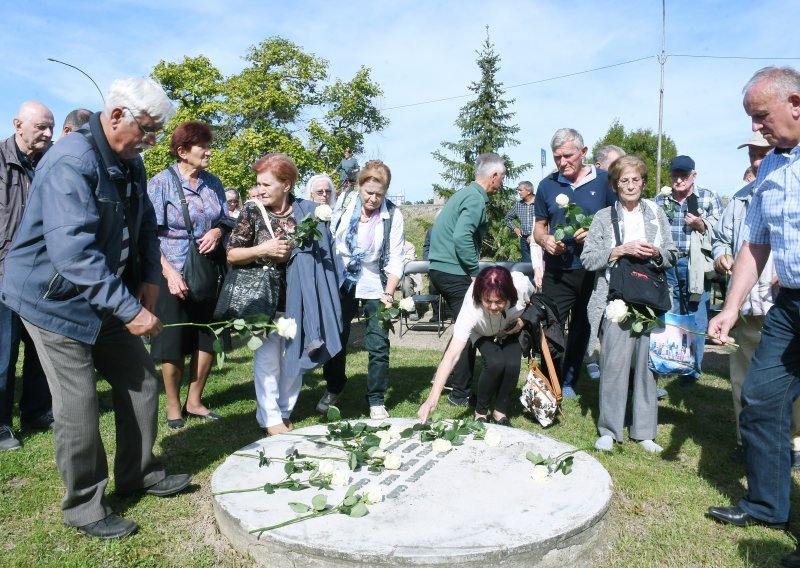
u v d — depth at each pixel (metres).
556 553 2.66
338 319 4.22
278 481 3.21
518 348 4.64
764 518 3.18
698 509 3.43
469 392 5.41
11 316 4.25
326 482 3.12
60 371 2.85
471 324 4.05
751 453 3.21
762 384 3.15
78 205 2.75
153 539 2.99
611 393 4.34
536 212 5.59
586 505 2.91
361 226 4.98
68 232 2.71
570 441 4.49
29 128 4.38
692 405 5.58
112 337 3.15
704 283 6.14
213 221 4.64
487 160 5.32
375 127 31.64
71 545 2.92
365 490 3.08
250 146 26.48
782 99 2.92
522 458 3.51
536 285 6.60
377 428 3.85
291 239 4.02
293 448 3.58
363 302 5.05
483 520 2.76
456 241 5.18
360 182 4.86
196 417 4.90
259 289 4.04
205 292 4.51
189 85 28.31
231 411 5.08
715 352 8.07
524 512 2.84
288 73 29.00
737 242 4.43
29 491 3.52
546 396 4.75
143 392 3.32
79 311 2.85
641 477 3.82
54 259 2.71
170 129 27.77
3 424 4.23
